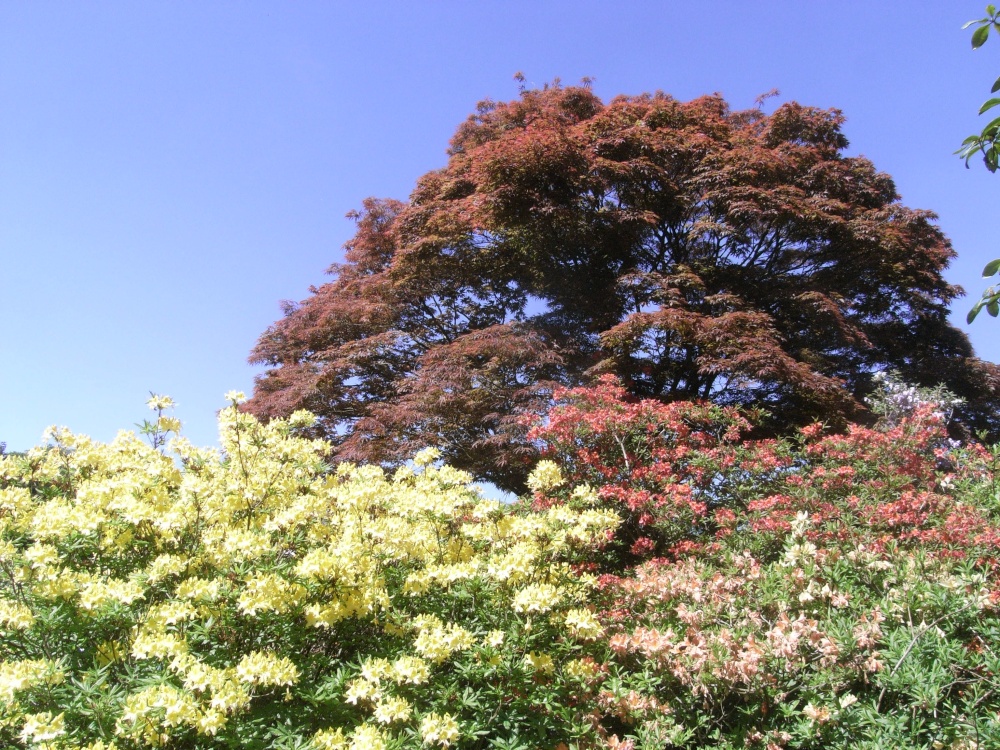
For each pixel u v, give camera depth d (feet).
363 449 29.30
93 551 11.67
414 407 30.09
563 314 36.88
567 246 37.01
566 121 41.50
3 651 9.97
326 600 11.25
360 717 9.88
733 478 22.11
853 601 12.69
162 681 9.02
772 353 28.37
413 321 38.99
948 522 15.85
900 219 37.63
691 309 34.22
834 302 34.63
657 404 25.05
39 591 9.79
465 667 10.59
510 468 30.71
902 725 10.23
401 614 11.43
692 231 34.55
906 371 37.81
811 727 10.68
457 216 36.76
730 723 11.82
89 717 8.79
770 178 36.01
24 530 12.41
